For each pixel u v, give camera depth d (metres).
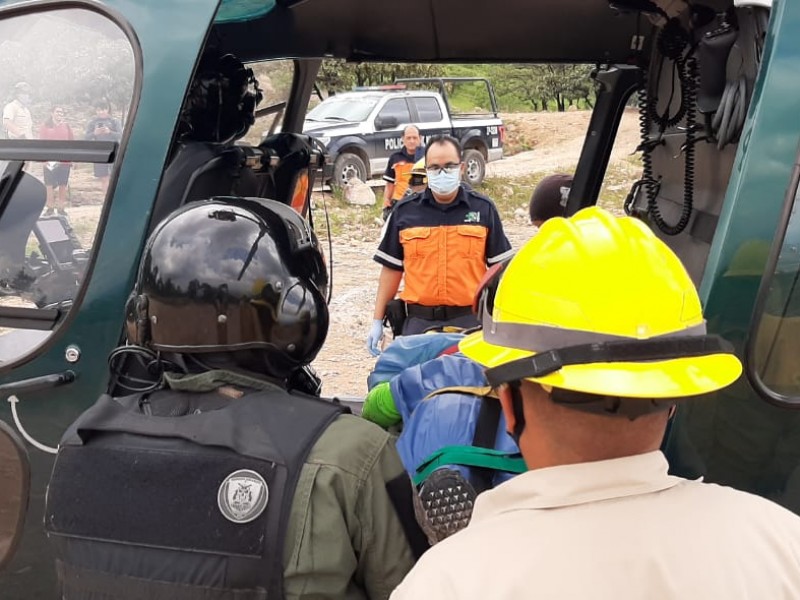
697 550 1.10
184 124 2.78
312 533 1.37
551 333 1.18
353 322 8.20
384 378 2.58
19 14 2.33
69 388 2.21
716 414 2.00
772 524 1.18
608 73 3.87
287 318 1.60
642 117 3.47
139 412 1.55
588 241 1.22
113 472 1.46
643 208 3.52
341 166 14.51
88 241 2.23
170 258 1.58
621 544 1.10
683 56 2.89
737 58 2.34
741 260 1.95
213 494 1.38
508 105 20.86
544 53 3.93
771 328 1.98
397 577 1.46
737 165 1.99
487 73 20.58
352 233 12.72
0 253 2.29
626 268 1.19
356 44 3.79
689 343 1.16
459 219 4.09
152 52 2.22
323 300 1.71
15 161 2.30
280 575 1.36
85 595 1.45
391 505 1.46
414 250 4.11
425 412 2.09
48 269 2.26
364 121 14.87
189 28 2.22
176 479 1.41
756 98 1.97
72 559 1.47
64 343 2.21
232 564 1.36
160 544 1.40
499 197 15.87
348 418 1.51
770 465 2.04
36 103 2.29
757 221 1.95
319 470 1.40
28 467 2.24
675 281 1.22
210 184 2.67
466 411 2.04
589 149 3.98
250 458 1.39
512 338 1.22
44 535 2.26
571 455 1.17
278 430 1.44
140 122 2.20
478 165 16.06
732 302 1.96
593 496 1.14
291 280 1.63
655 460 1.18
